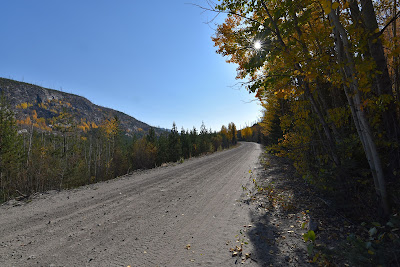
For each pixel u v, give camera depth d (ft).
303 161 22.35
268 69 20.79
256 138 331.77
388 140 14.07
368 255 8.20
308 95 17.42
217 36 19.83
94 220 18.44
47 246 13.53
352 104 13.52
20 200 26.35
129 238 14.58
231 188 31.17
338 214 15.35
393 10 14.23
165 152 128.26
